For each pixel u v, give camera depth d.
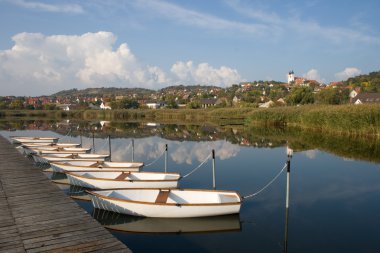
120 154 24.39
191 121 64.56
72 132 43.22
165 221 9.83
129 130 45.31
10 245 6.23
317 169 18.12
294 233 9.23
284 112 46.69
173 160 21.58
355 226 9.77
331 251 8.13
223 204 9.81
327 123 34.38
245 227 9.66
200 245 8.46
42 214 8.02
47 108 112.69
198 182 15.35
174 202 10.47
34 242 6.37
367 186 14.44
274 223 9.98
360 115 30.16
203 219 9.91
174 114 81.44
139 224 9.70
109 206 10.19
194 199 11.02
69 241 6.43
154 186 12.86
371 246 8.41
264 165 19.48
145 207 9.80
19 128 50.81
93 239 6.53
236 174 17.08
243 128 45.56
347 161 20.42
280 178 16.08
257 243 8.58
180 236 9.01
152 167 19.27
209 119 70.81
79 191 13.61
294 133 36.56
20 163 15.48
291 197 12.78
